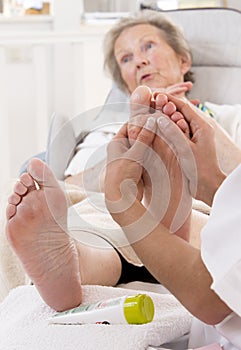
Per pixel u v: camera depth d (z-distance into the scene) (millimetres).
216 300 961
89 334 1104
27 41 2908
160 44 2248
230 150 1616
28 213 1197
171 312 1200
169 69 2250
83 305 1253
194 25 2498
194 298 979
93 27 3236
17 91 3135
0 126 2988
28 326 1208
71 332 1127
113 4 3443
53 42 2953
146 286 1522
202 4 3178
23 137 3207
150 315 1110
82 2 3307
